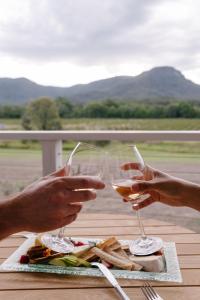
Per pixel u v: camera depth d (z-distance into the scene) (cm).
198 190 101
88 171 101
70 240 110
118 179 104
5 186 304
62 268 93
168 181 102
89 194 81
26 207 79
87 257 98
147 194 111
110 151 109
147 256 97
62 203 80
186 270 94
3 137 261
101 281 88
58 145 265
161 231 124
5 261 98
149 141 252
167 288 85
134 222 135
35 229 81
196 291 83
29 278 89
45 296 81
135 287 85
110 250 102
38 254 98
